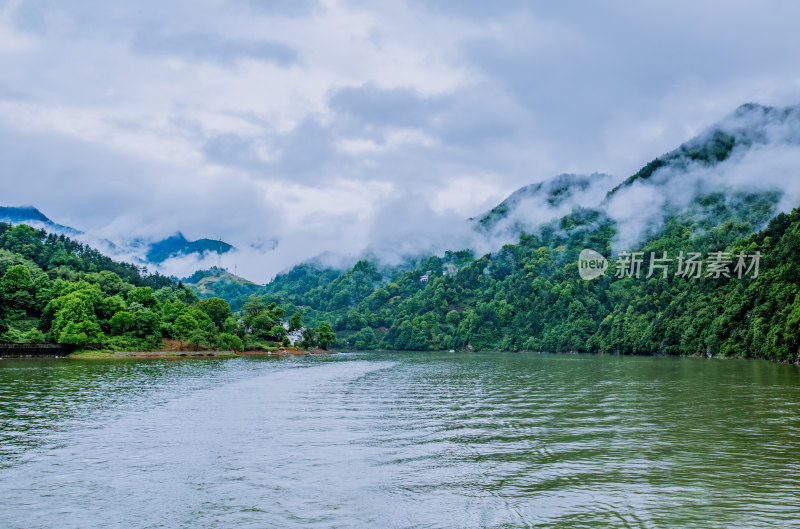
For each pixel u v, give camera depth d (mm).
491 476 24641
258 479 24328
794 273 123562
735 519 19109
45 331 137000
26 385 62719
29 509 20547
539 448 30234
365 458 28156
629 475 24609
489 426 37344
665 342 171750
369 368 109562
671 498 21375
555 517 19406
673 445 30578
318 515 19766
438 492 22375
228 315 189000
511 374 89312
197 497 21859
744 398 50625
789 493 21891
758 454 28312
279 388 64438
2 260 166375
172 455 28859
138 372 85312
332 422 39312
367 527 18578
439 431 35625
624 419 39469
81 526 18828
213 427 37188
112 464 27000
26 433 34844
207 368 100188
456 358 168750
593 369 100500
